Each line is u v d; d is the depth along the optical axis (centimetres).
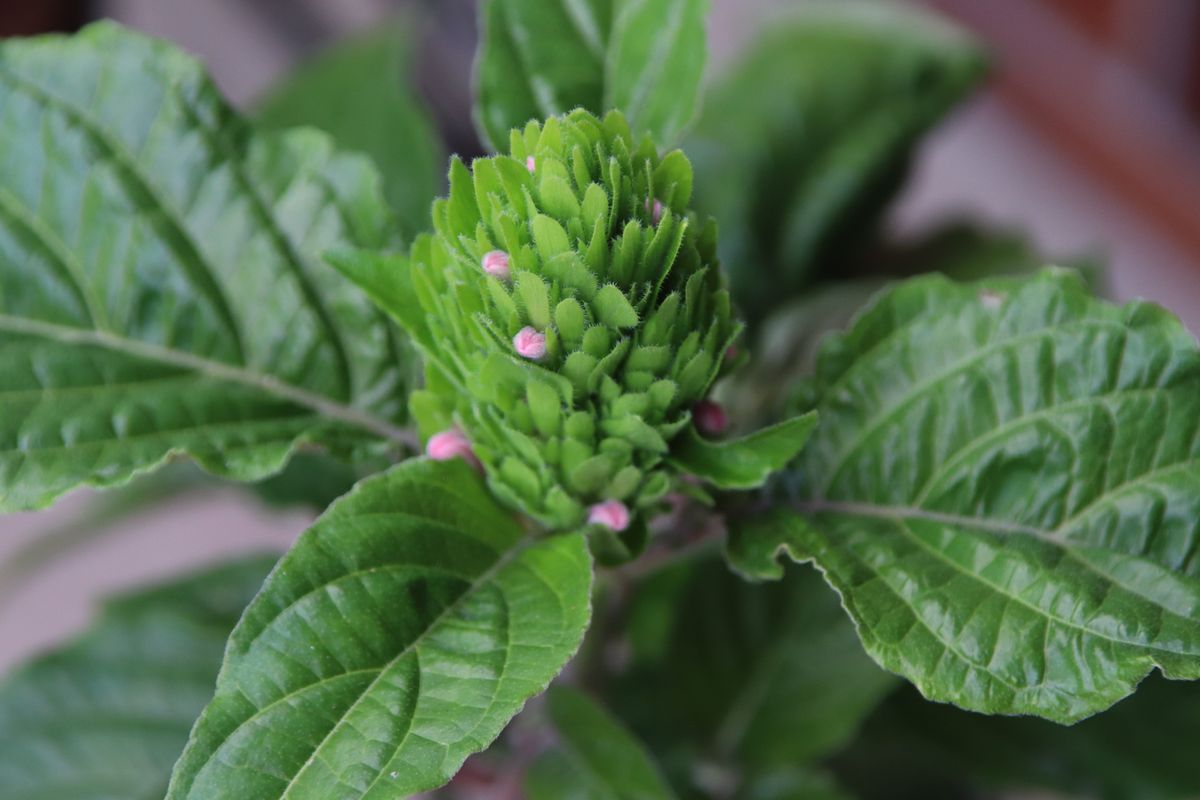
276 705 42
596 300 42
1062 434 45
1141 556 44
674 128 49
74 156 48
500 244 43
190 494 57
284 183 48
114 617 55
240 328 48
